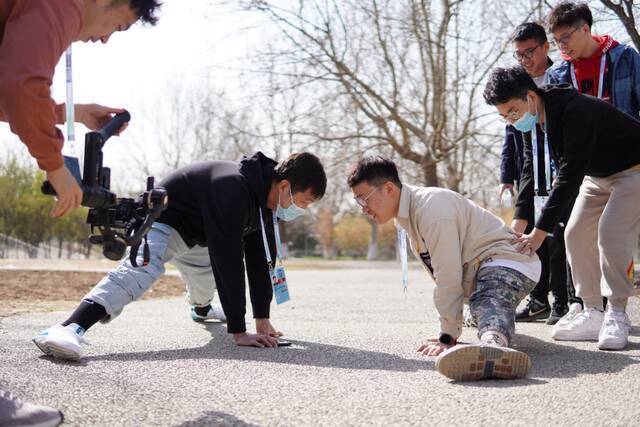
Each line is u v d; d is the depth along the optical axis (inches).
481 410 83.6
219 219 131.9
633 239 131.3
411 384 98.8
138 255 128.9
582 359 117.5
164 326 167.3
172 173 141.1
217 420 80.0
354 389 95.7
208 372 107.7
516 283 121.3
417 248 129.3
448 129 562.9
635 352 124.6
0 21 76.6
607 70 153.6
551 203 124.6
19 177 1197.7
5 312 197.3
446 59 534.6
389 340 145.0
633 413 81.1
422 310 221.8
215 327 164.9
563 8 154.3
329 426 77.7
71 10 77.9
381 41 549.3
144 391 94.1
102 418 80.7
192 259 156.4
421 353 126.0
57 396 90.3
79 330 120.3
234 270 133.0
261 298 142.9
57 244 1275.8
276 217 139.6
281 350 130.0
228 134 621.0
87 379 101.0
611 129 128.4
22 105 73.0
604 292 132.0
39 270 378.9
